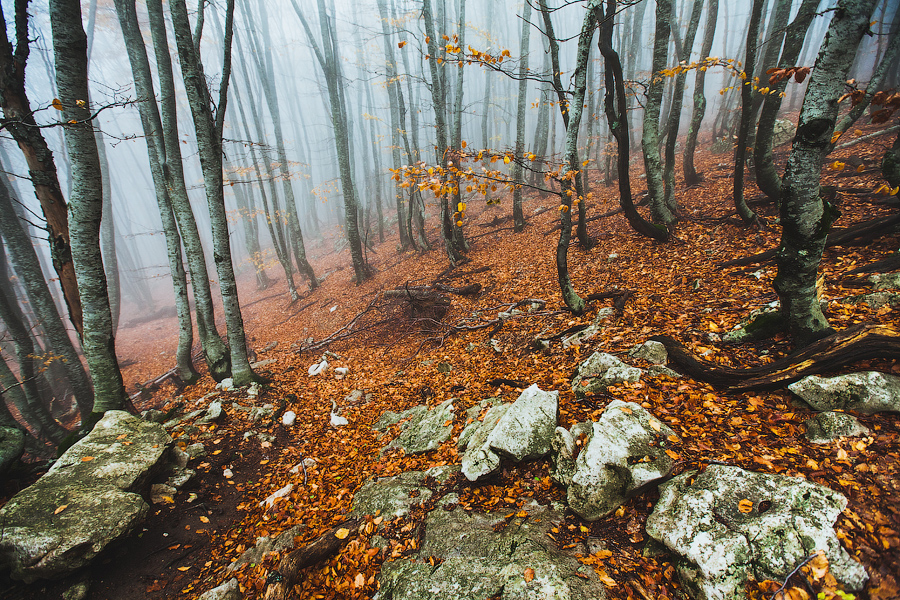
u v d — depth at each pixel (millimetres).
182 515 4270
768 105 7461
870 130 10633
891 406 2916
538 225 13992
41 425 8227
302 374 8875
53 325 8094
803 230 3391
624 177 8148
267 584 3219
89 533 3299
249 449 5723
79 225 5223
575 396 4535
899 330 3217
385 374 8023
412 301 10211
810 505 2430
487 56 5234
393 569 3229
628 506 3066
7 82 5047
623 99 7367
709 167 13086
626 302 6582
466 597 2766
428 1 11117
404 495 4102
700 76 10852
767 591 2199
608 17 6465
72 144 5047
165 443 4598
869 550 2158
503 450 3820
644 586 2516
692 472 2980
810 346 3529
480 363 7000
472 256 13320
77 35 4977
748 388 3637
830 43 2793
